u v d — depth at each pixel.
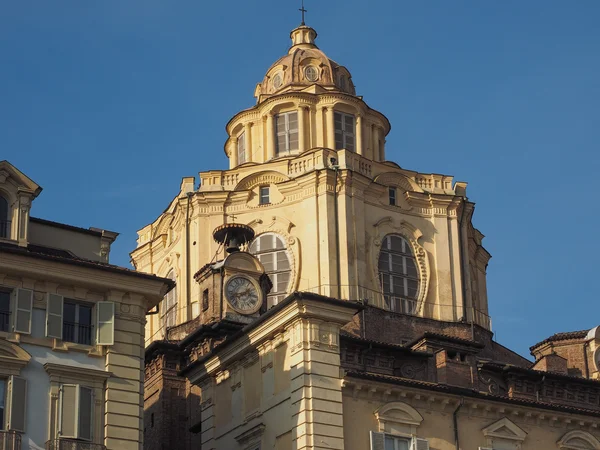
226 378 62.78
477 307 87.62
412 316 81.88
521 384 69.50
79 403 53.16
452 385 63.50
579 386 70.94
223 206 85.38
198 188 86.62
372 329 79.75
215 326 71.06
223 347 62.69
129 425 53.81
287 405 57.38
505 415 61.78
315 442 55.66
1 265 53.44
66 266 54.72
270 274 82.88
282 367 58.50
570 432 63.34
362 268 82.12
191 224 85.25
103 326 54.81
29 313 53.56
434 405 59.88
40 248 56.28
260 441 58.75
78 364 53.91
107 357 54.44
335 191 83.69
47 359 53.38
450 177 88.38
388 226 84.62
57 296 54.44
